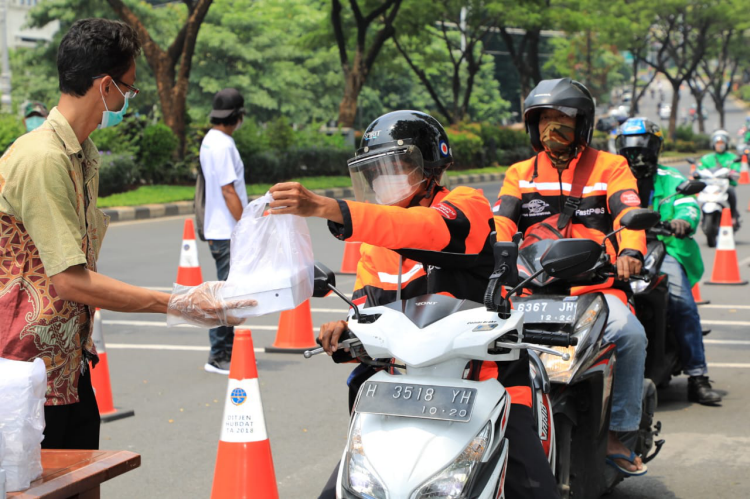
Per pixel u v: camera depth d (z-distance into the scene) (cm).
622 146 590
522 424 288
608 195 455
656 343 573
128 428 562
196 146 2302
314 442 533
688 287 608
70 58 283
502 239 462
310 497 450
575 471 386
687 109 9544
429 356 260
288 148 2538
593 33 5084
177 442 536
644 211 405
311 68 4903
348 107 2833
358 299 320
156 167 2152
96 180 303
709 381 617
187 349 778
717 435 545
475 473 250
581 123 454
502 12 3378
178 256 1282
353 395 314
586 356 371
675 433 550
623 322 423
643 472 429
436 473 245
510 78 7294
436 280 299
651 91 10300
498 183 2931
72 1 4022
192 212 1919
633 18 4800
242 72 4572
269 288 273
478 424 255
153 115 3703
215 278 1126
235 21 4484
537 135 470
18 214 277
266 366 715
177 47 2238
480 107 6094
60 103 289
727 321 874
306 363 724
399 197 292
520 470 281
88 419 315
